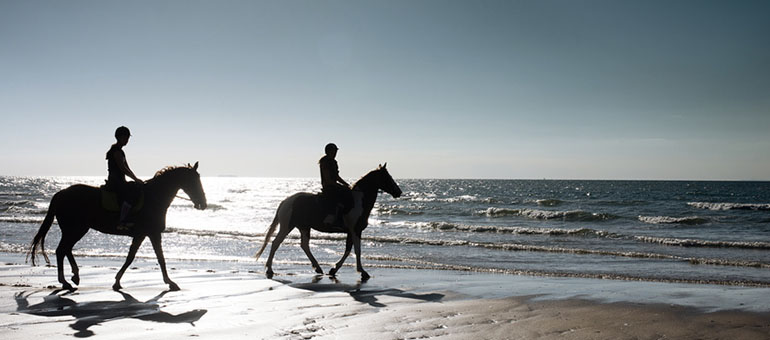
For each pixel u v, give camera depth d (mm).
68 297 7309
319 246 17188
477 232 24109
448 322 5922
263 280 9383
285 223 10367
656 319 6211
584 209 44000
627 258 14500
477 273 11258
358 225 10234
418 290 8570
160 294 7727
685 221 30703
